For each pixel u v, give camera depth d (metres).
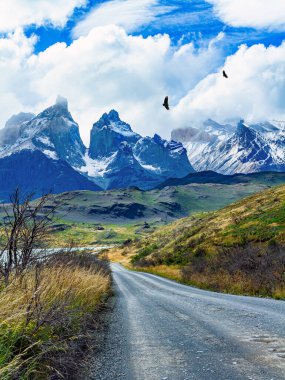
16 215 7.63
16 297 5.61
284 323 10.14
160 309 15.77
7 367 3.86
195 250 56.88
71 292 8.40
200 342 8.31
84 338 7.59
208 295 22.61
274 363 6.07
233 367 6.03
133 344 8.62
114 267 89.62
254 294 22.45
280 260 27.06
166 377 5.83
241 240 49.47
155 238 128.25
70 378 5.43
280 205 58.72
